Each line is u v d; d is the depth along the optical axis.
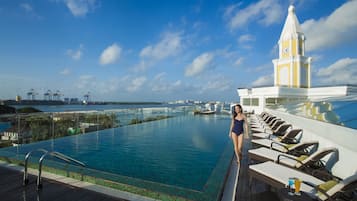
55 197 3.17
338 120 4.58
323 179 3.53
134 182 3.84
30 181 3.79
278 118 11.06
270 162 3.91
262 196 3.37
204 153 8.09
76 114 11.15
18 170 4.40
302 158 4.12
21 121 8.38
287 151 5.02
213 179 4.00
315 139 5.34
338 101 6.65
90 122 12.03
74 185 3.63
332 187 2.60
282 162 4.05
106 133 12.41
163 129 14.20
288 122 8.91
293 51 25.95
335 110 5.68
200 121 19.77
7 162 5.08
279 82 27.20
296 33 25.67
